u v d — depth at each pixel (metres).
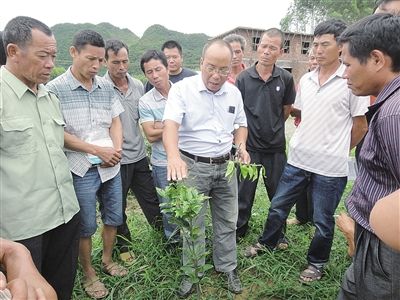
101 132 2.56
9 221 1.85
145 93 3.24
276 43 2.95
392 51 1.32
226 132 2.49
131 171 3.07
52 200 1.99
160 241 3.15
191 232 1.92
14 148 1.82
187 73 3.75
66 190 2.10
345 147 2.54
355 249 1.51
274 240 3.02
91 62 2.35
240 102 2.62
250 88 3.10
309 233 3.49
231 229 2.65
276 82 3.07
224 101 2.44
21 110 1.84
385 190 1.32
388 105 1.19
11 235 1.87
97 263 2.95
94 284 2.61
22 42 1.75
